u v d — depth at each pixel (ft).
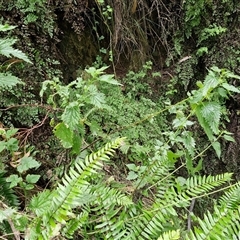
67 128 5.34
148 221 5.51
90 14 8.73
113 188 6.18
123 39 9.21
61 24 8.20
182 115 6.08
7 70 7.07
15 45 7.13
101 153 4.48
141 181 6.34
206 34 9.16
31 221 4.97
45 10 7.39
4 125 7.10
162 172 6.38
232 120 9.45
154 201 6.37
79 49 8.69
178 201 5.70
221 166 9.56
